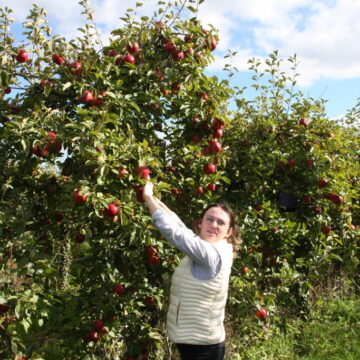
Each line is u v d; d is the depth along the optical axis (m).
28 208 3.05
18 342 2.58
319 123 4.69
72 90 3.31
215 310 2.19
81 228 3.82
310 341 4.41
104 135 2.83
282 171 4.70
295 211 4.86
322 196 4.64
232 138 4.68
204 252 2.12
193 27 3.53
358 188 5.68
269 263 4.34
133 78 3.56
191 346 2.17
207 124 3.46
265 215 4.35
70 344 3.20
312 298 5.48
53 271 2.79
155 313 3.59
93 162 2.73
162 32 3.47
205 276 2.16
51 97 3.33
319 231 4.61
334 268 6.00
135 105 3.20
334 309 5.30
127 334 3.28
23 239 2.75
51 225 3.56
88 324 3.07
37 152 2.94
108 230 3.26
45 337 3.21
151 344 3.26
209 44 3.61
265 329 4.09
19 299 2.60
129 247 3.23
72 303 3.30
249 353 3.94
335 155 4.46
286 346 4.23
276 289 4.13
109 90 3.28
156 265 3.24
